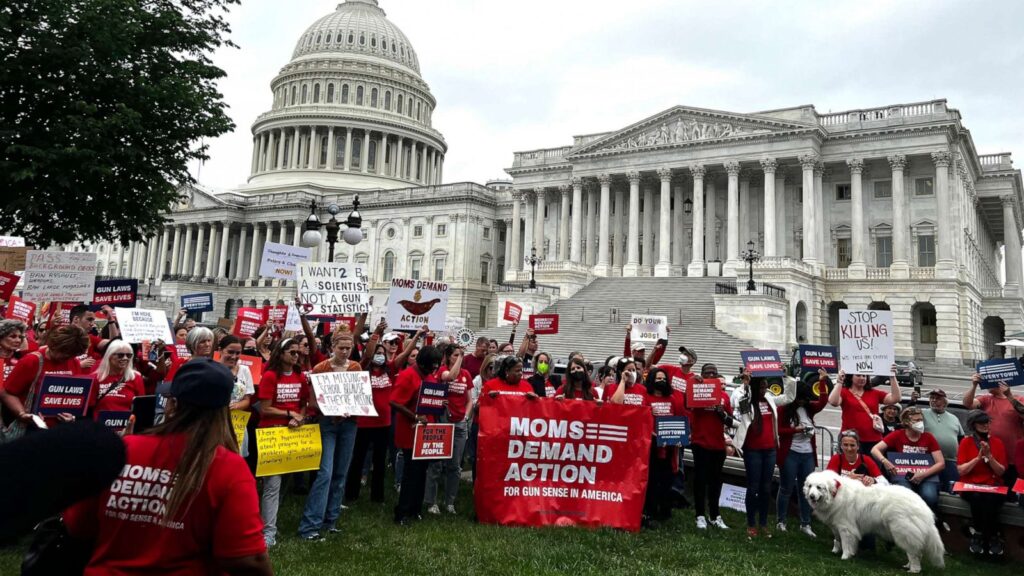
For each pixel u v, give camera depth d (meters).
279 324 17.23
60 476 2.25
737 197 59.81
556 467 10.90
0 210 21.44
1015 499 10.28
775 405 11.25
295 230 92.38
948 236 52.03
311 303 13.70
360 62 110.12
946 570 9.62
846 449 10.71
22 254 14.34
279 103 113.00
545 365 14.02
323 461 9.62
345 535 9.67
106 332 15.26
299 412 9.49
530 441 10.87
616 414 11.09
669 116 62.09
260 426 9.27
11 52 20.25
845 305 55.88
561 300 57.22
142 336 11.91
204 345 9.21
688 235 65.12
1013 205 69.31
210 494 3.51
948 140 52.66
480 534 9.95
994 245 88.88
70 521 3.54
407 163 111.12
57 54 20.75
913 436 10.97
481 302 80.25
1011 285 65.38
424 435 10.42
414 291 13.45
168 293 91.31
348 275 14.10
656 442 11.30
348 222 21.86
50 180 20.86
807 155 55.56
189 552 3.51
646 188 66.12
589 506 10.84
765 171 57.09
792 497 12.80
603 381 12.79
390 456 15.38
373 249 86.69
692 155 60.62
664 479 11.52
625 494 10.87
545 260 68.06
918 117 53.38
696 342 43.03
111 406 8.89
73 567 3.55
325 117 105.12
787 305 49.31
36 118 21.56
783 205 59.16
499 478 10.77
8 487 2.09
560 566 8.73
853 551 9.86
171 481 3.52
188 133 24.91
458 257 79.25
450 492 11.57
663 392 11.67
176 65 24.92
